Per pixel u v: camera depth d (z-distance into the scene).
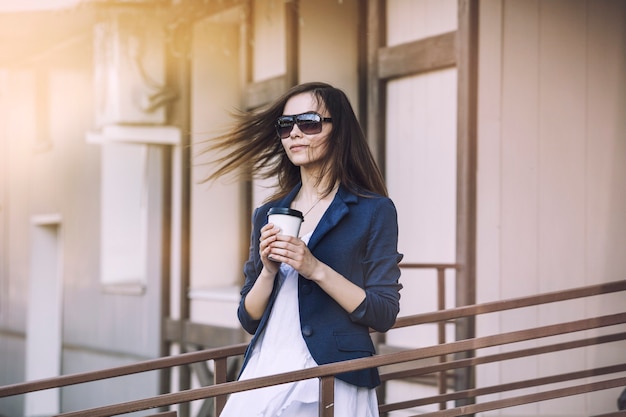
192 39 10.34
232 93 10.27
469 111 6.76
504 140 6.75
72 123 13.22
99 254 12.40
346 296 3.03
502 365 6.64
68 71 13.28
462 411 4.21
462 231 6.73
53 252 14.67
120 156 11.45
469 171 6.73
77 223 13.07
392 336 7.69
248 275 3.38
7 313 15.60
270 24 9.47
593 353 6.56
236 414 3.31
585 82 6.68
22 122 14.73
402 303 7.61
